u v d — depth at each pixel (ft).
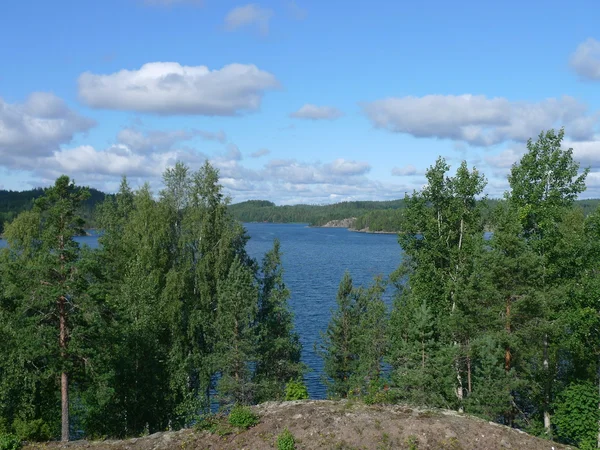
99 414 99.19
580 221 129.80
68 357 83.56
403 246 116.98
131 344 99.04
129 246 123.44
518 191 99.09
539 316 89.35
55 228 82.07
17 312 85.97
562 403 93.66
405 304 113.09
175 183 135.64
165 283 120.16
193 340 114.93
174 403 104.73
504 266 88.69
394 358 92.17
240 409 71.46
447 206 113.91
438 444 63.52
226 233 123.13
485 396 81.87
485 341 84.58
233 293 106.22
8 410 87.51
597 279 86.12
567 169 96.58
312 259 472.03
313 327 208.74
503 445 64.28
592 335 95.40
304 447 63.36
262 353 116.16
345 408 73.41
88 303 81.76
